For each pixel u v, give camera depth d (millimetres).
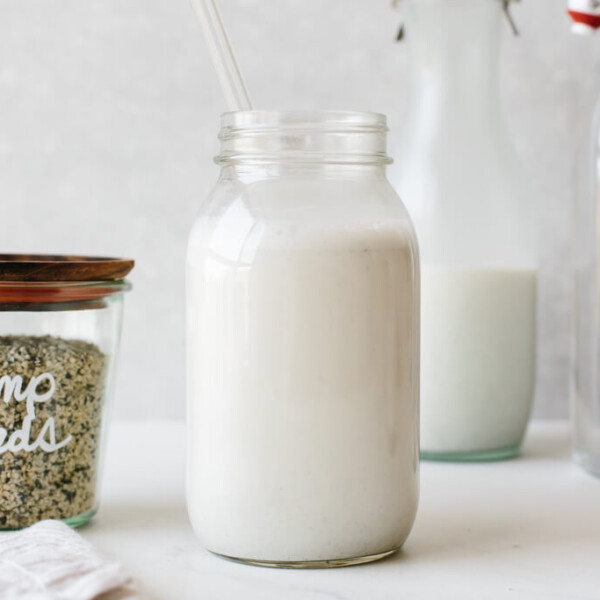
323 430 764
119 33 1157
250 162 778
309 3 1151
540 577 767
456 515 872
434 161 1010
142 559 792
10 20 1157
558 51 1146
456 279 995
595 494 918
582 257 992
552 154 1152
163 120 1160
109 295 850
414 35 1016
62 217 1166
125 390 1178
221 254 771
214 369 775
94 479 853
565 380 1171
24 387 818
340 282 762
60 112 1160
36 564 732
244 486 769
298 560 771
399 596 741
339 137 772
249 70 1157
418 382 800
